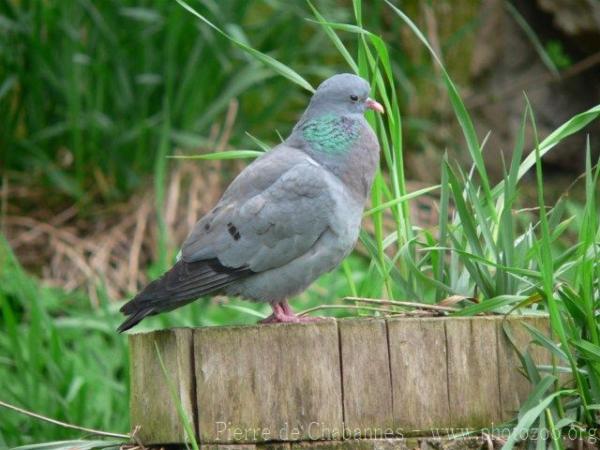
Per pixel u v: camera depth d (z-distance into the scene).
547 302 6.43
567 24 16.16
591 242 6.73
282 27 14.15
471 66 16.12
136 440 6.50
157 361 6.40
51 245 13.12
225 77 13.67
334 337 6.29
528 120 16.34
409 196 7.65
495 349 6.54
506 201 7.34
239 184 7.52
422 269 8.38
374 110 8.02
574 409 6.59
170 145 13.49
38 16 13.02
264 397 6.25
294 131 7.92
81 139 13.45
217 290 7.44
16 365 10.28
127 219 13.34
